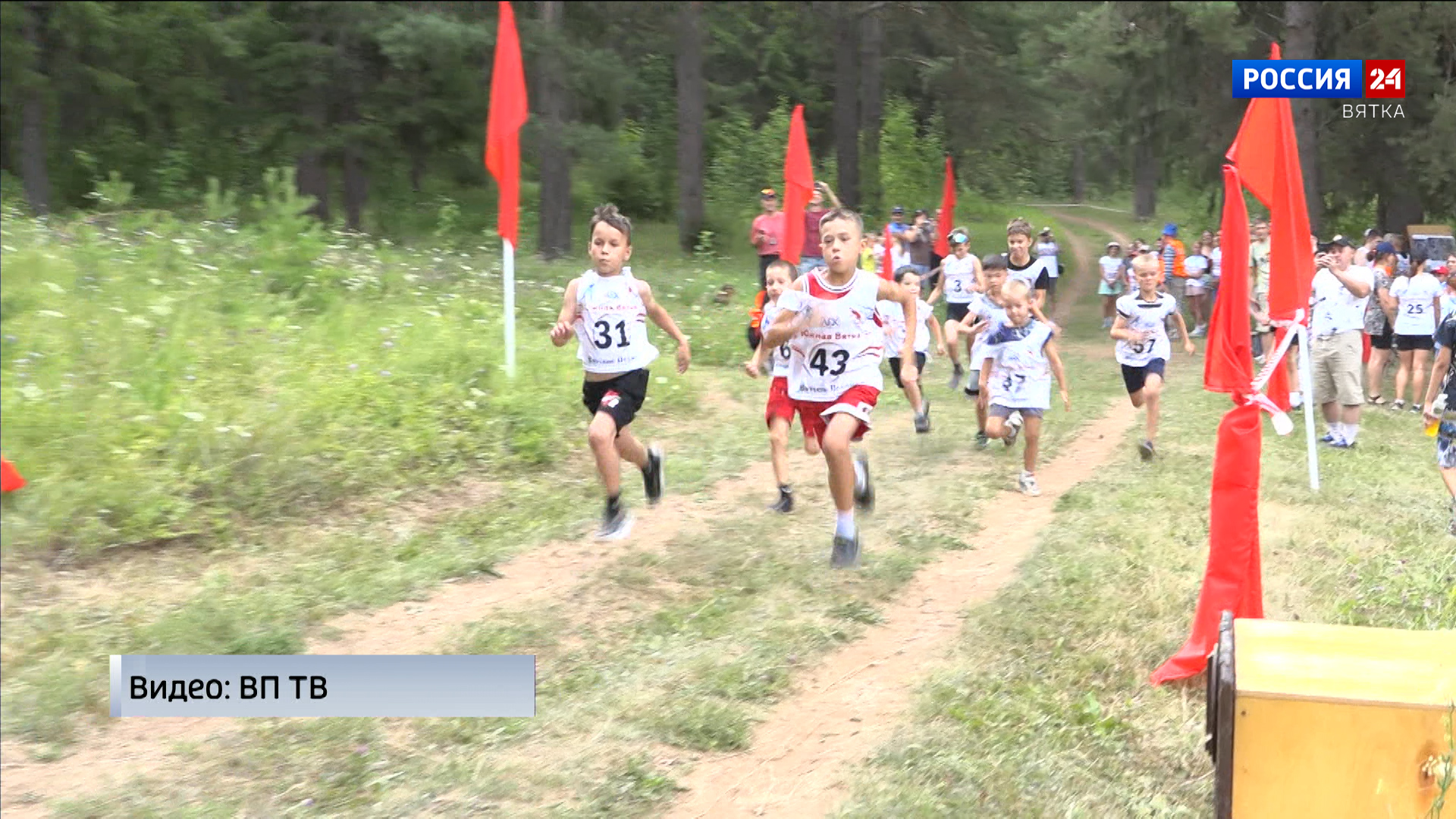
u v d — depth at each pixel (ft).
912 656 18.80
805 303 22.04
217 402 27.48
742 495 29.22
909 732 15.66
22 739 15.12
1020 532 26.78
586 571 22.67
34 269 34.78
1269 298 23.22
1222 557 17.92
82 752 14.94
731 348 51.70
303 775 14.33
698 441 35.45
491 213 104.83
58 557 21.13
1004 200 174.50
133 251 40.40
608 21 91.91
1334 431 39.34
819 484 30.50
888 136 123.75
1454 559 23.99
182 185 86.48
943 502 28.94
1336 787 10.88
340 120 83.20
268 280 41.47
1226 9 72.28
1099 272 126.11
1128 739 15.78
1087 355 68.23
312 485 25.90
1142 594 21.34
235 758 14.70
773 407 26.37
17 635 18.04
